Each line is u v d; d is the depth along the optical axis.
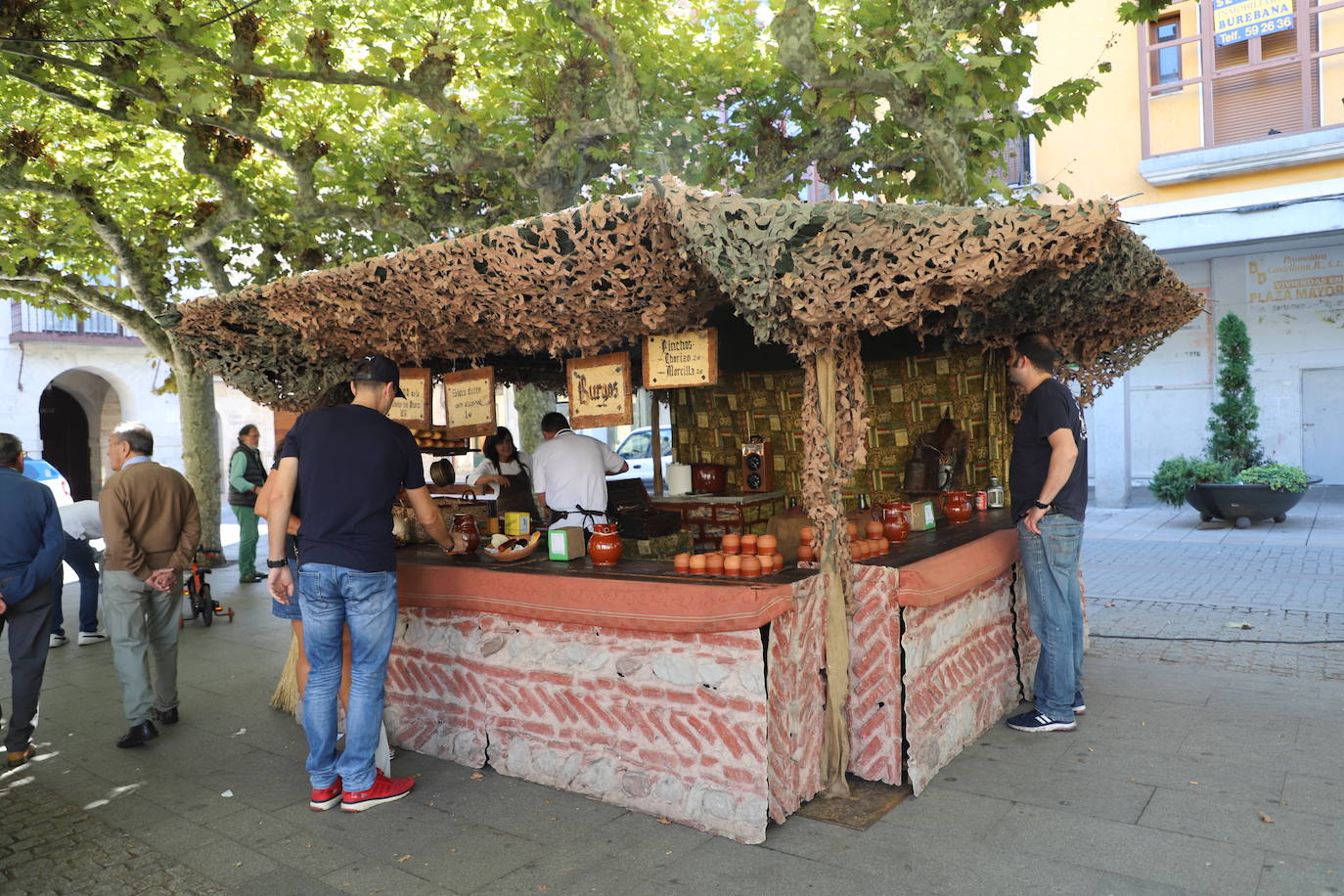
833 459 3.50
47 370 17.69
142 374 19.00
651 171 7.25
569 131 6.53
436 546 4.91
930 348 5.77
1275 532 10.65
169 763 4.29
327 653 3.62
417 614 4.25
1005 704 4.48
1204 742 3.98
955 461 5.65
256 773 4.12
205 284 11.19
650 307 3.28
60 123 8.25
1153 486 12.09
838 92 5.79
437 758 4.18
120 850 3.35
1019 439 4.23
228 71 6.59
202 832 3.48
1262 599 7.10
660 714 3.40
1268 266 14.76
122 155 8.59
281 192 9.05
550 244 3.13
